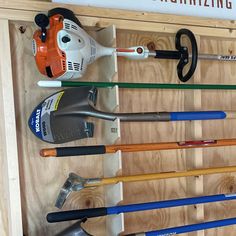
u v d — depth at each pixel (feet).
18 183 3.37
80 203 3.89
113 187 3.74
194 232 4.35
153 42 4.27
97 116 3.52
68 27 3.22
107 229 3.94
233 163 4.76
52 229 3.76
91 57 3.49
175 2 4.09
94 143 3.95
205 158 4.58
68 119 3.43
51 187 3.76
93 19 3.68
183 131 4.44
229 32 4.42
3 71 3.33
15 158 3.36
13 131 3.35
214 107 4.64
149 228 4.25
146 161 4.24
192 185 4.29
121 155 3.86
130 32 4.03
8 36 3.35
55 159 3.79
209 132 4.61
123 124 4.12
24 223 3.63
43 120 3.41
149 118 3.78
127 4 3.85
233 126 4.77
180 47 4.09
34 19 3.30
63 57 3.20
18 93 3.61
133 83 3.84
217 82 4.67
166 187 4.34
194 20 4.19
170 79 4.36
